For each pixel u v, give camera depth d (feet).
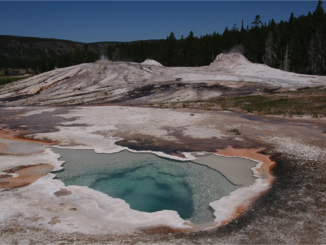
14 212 17.40
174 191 22.00
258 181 23.04
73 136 39.63
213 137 37.99
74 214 17.38
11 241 14.16
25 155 30.94
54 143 36.04
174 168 26.96
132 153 31.65
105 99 83.92
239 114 56.03
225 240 14.82
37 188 21.62
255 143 34.35
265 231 15.70
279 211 17.95
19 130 44.21
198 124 46.73
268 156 29.32
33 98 88.94
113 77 114.73
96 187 22.70
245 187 21.99
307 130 39.99
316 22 161.79
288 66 154.20
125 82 107.45
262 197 20.08
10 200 19.25
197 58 182.70
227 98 80.12
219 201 19.70
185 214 18.22
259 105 64.59
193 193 21.52
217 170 26.00
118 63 135.44
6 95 93.81
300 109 56.90
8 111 66.23
